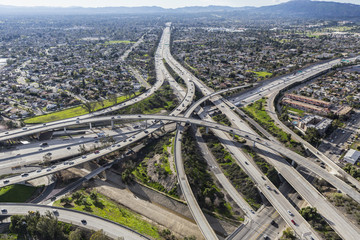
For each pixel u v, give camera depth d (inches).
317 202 6412.4
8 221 5826.8
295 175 7475.4
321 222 5802.2
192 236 5319.9
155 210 6658.5
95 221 5689.0
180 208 6732.3
